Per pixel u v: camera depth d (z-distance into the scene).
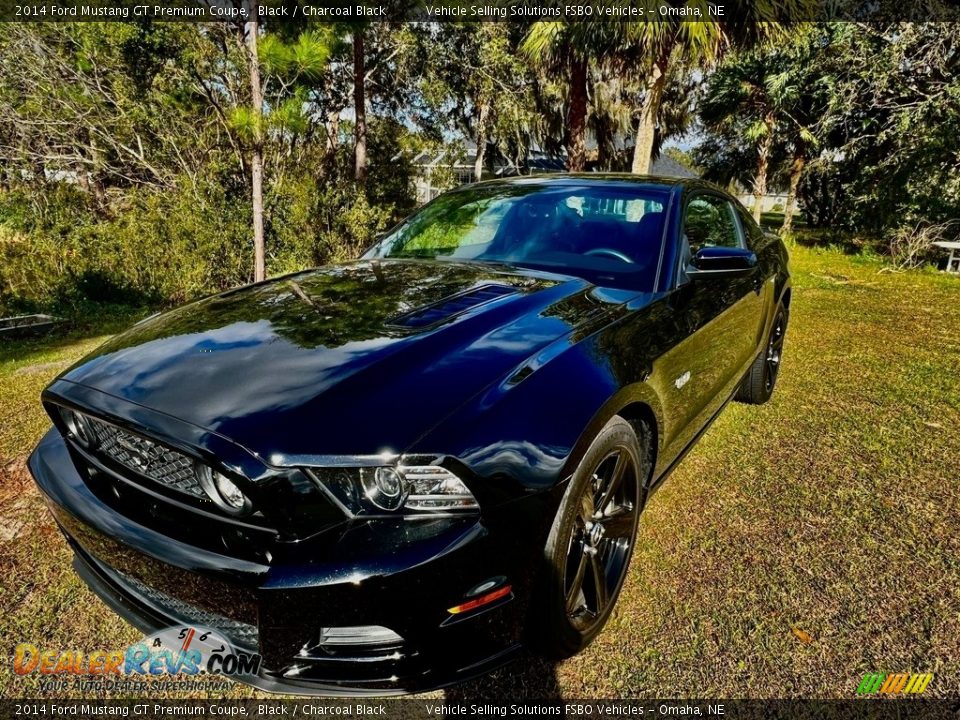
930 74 11.19
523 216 2.70
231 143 9.56
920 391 3.85
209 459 1.25
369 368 1.46
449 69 15.95
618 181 2.80
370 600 1.23
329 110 11.94
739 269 2.20
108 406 1.42
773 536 2.25
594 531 1.69
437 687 1.37
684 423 2.30
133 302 6.85
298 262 7.55
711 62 8.92
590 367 1.65
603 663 1.69
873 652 1.70
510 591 1.39
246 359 1.53
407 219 3.07
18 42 10.30
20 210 10.59
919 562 2.10
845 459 2.88
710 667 1.66
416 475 1.27
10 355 4.68
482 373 1.49
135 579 1.46
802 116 16.38
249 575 1.25
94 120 10.80
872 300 7.14
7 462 2.81
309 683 1.33
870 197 12.84
